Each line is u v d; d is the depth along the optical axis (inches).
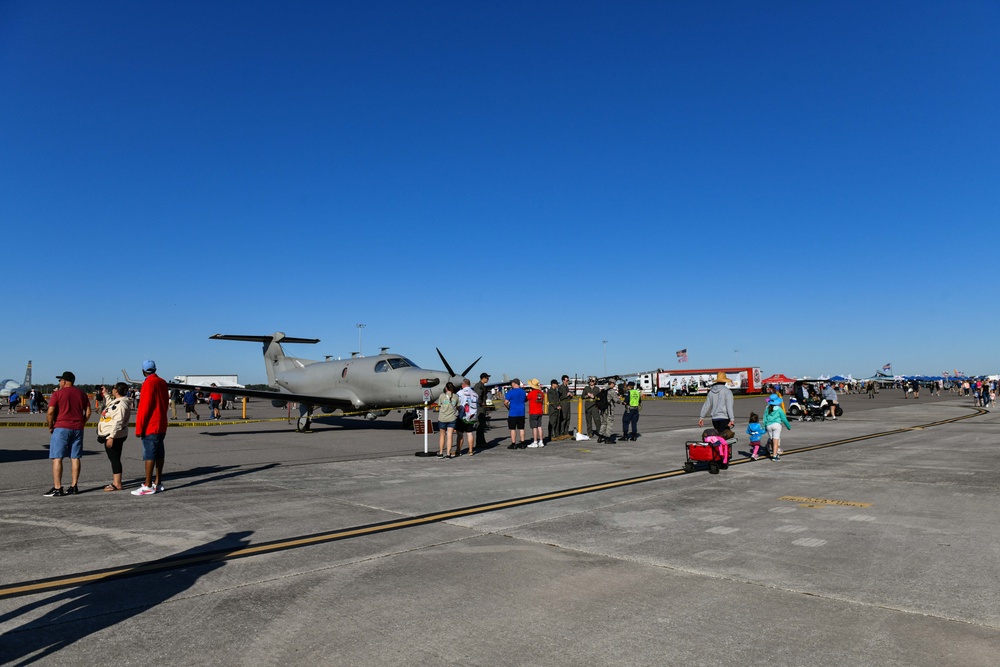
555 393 681.0
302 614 158.7
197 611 161.2
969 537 232.7
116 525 261.4
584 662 130.2
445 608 162.1
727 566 196.9
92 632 147.5
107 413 344.5
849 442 610.9
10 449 585.6
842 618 152.9
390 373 823.1
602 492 336.8
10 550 221.3
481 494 333.1
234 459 502.0
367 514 282.2
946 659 129.8
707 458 396.2
